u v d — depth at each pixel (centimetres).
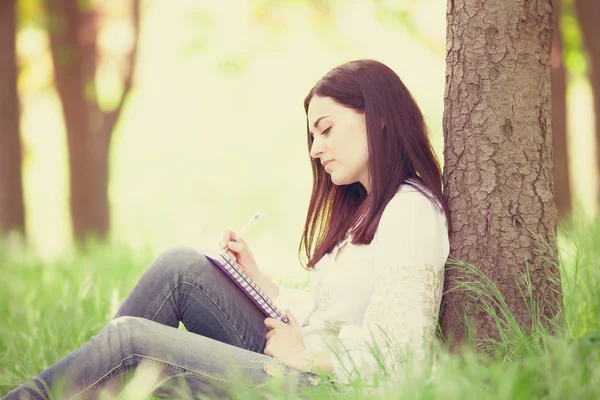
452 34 388
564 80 1212
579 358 309
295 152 3372
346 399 302
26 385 318
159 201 3241
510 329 360
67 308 558
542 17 379
